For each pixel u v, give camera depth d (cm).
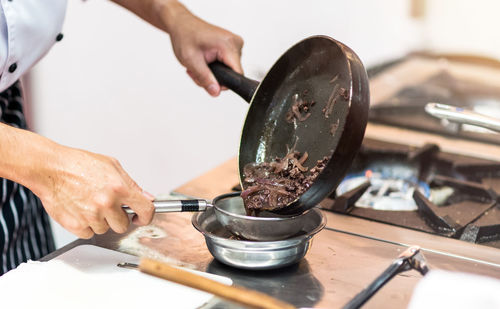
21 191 142
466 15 220
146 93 239
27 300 102
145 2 146
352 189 131
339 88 107
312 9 228
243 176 114
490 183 139
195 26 139
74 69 237
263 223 106
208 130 241
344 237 119
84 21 231
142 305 102
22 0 129
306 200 104
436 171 142
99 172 106
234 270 110
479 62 221
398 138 158
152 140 246
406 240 118
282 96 115
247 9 231
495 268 111
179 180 250
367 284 107
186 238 118
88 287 105
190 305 102
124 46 233
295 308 102
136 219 109
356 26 229
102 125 246
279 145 113
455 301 101
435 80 203
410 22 226
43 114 243
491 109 174
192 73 139
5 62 130
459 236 120
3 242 138
